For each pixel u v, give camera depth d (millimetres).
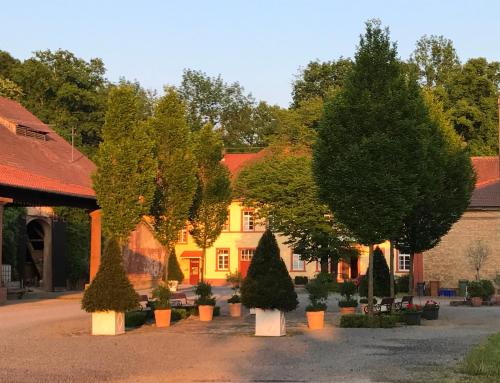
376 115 19906
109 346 15656
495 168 47719
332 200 20281
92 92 62188
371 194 19797
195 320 23406
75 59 62344
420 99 22750
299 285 54531
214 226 27875
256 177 45625
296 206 44500
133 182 23578
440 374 11469
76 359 13539
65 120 58156
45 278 45000
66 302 33031
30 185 29594
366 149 19734
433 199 25125
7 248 41406
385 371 11859
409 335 17844
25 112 44594
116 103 24031
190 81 82125
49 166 37344
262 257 18078
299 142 50500
